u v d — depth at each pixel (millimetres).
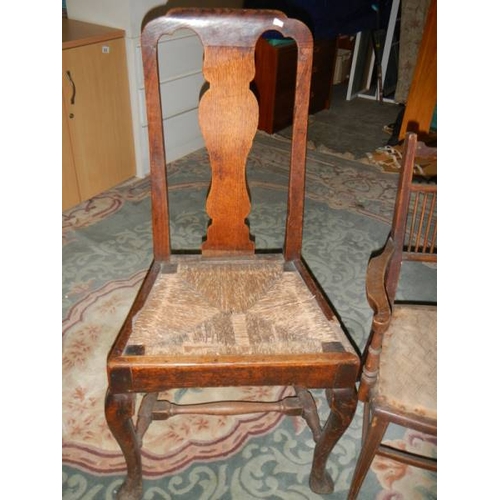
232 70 1085
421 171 2963
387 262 1116
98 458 1315
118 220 2373
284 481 1274
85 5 2359
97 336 1681
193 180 2781
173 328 1041
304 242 2291
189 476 1278
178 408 1226
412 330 1147
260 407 1241
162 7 2400
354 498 1176
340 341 1022
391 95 4695
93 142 2406
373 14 4191
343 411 1032
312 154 3260
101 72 2279
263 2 3004
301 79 1102
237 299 1143
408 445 1386
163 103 2691
